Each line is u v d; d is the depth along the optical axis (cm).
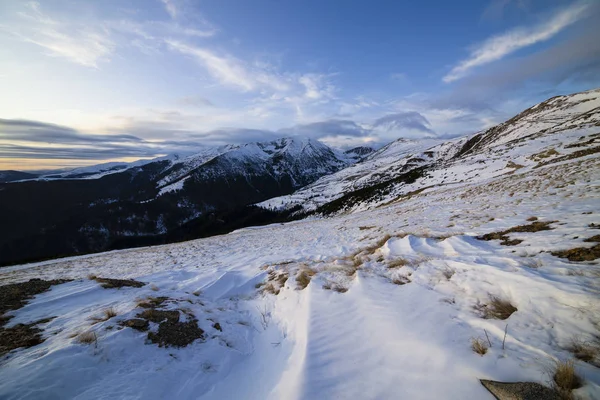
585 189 1053
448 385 289
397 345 384
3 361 387
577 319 334
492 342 340
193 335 524
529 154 3428
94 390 344
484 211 1194
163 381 385
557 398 243
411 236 945
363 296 574
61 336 464
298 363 393
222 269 1197
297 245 1659
